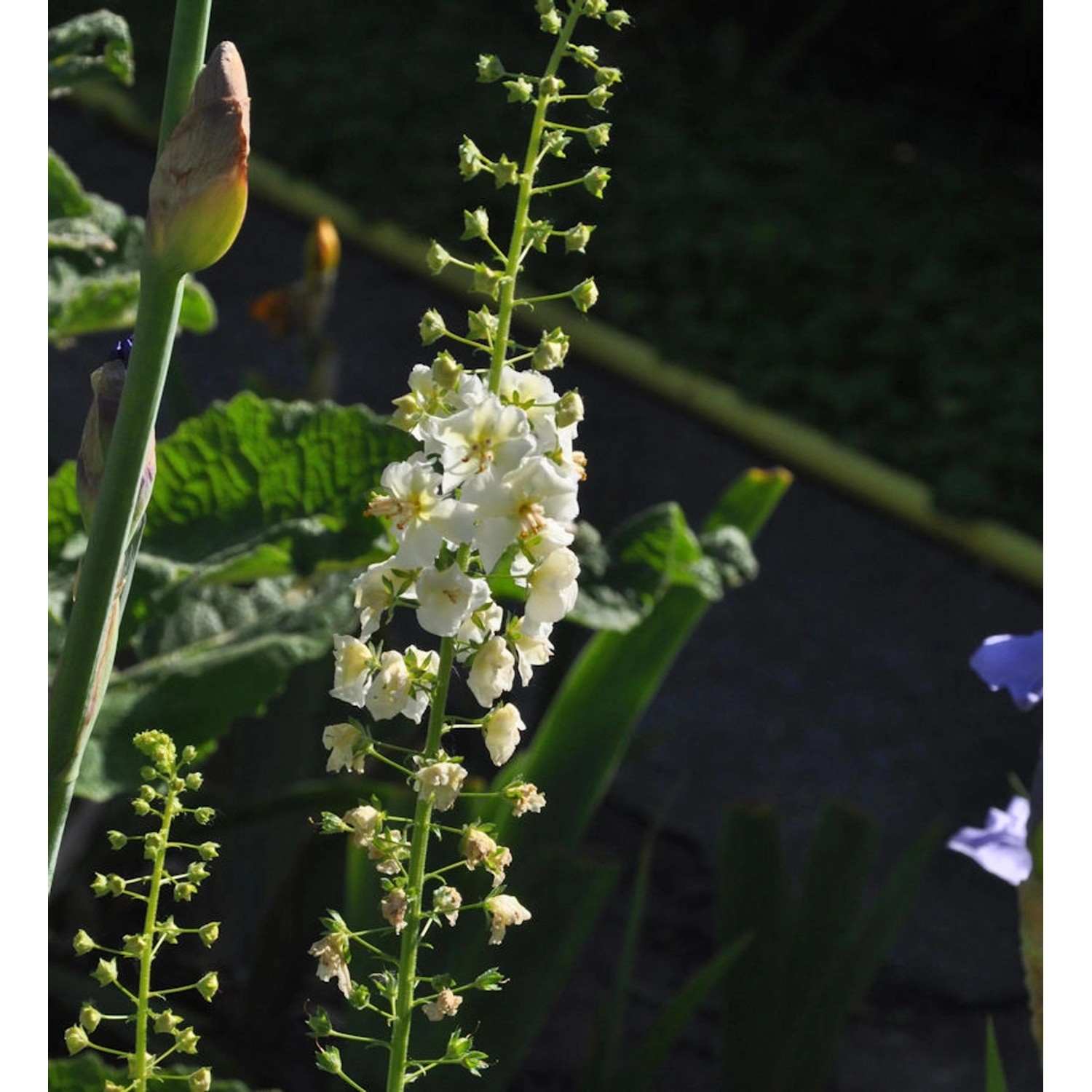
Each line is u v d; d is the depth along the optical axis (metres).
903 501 3.06
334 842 1.38
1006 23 5.00
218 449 1.08
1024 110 5.09
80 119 4.05
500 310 0.62
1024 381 3.41
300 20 4.99
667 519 1.18
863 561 2.93
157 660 1.05
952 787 2.35
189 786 0.64
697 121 4.76
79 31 1.18
